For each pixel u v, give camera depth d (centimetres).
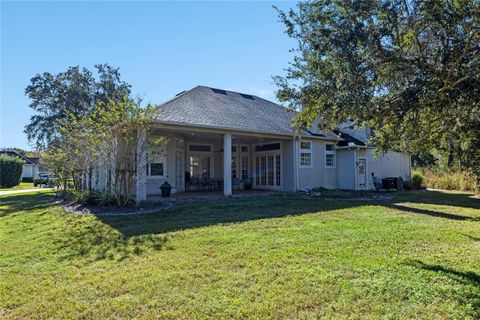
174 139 1720
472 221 901
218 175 2108
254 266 516
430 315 358
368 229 782
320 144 1986
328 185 2019
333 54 417
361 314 363
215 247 629
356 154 2016
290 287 433
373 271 488
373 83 418
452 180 2055
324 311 371
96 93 3581
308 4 445
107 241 695
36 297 423
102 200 1159
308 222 879
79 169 1330
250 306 383
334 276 468
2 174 3209
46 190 2445
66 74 3509
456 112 438
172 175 1714
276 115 2000
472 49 348
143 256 584
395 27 389
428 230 771
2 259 589
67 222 917
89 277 486
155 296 414
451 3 349
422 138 530
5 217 1077
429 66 370
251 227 814
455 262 529
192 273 489
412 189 2092
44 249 650
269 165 2031
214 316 363
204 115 1538
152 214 1016
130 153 1156
